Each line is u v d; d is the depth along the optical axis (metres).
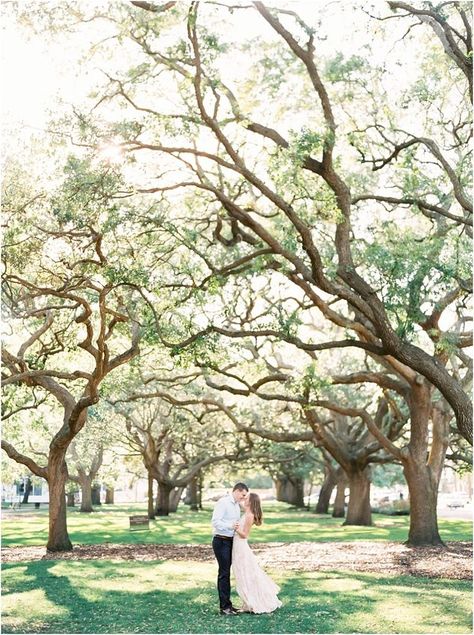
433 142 18.34
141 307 20.72
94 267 19.12
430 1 16.83
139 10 17.23
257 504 13.28
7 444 24.53
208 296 19.25
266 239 18.33
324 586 16.06
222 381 47.44
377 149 20.08
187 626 11.75
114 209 17.77
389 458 38.12
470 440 17.44
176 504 55.59
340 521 44.56
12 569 19.11
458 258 17.45
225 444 51.62
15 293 21.50
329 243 22.95
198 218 23.39
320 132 17.91
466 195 19.27
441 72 20.41
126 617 12.55
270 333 18.98
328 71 18.70
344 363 41.19
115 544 27.19
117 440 44.94
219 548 13.08
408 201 20.03
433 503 26.91
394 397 37.09
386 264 17.50
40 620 12.34
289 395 29.70
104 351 21.22
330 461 50.31
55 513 24.59
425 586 16.06
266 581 13.18
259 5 17.47
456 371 27.62
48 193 17.84
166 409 47.66
